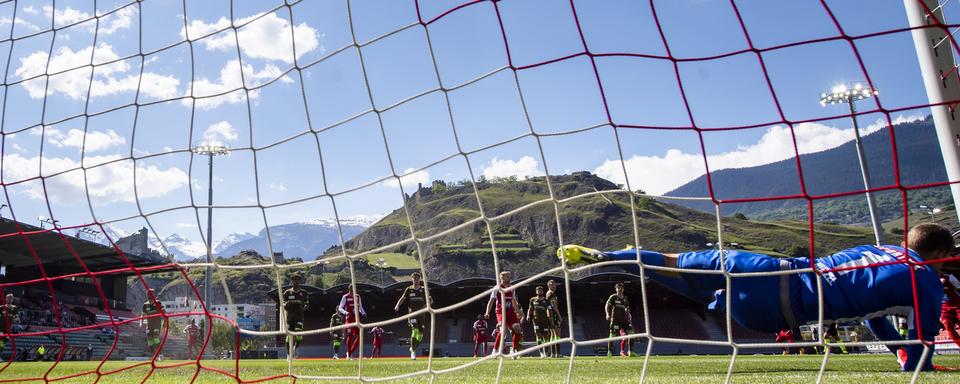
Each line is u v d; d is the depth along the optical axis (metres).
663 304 50.69
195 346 13.44
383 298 50.47
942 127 6.15
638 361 8.90
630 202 3.75
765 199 3.45
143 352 36.94
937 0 6.29
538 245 190.62
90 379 5.73
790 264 4.85
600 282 47.00
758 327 5.09
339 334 15.99
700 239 172.12
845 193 3.22
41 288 37.66
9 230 24.25
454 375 5.49
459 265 178.75
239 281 112.06
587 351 42.19
